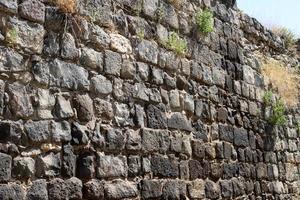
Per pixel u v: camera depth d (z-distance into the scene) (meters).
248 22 9.60
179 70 7.17
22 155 4.81
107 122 5.76
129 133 6.04
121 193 5.78
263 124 9.56
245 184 8.54
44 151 5.01
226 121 8.23
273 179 9.60
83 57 5.59
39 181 4.91
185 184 6.91
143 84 6.40
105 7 5.98
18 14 4.95
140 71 6.38
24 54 4.96
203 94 7.68
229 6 8.91
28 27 5.02
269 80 10.06
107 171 5.64
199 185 7.23
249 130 8.99
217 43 8.31
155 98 6.56
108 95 5.84
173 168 6.70
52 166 5.05
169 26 7.13
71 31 5.48
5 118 4.71
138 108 6.25
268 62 10.30
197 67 7.62
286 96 10.64
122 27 6.21
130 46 6.29
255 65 9.61
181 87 7.16
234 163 8.28
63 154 5.19
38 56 5.09
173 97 6.95
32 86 5.00
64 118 5.26
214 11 8.41
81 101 5.47
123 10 6.29
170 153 6.70
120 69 6.07
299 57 11.62
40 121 5.02
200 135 7.44
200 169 7.32
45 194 4.94
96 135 5.58
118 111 5.93
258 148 9.25
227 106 8.34
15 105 4.80
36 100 5.00
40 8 5.16
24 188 4.77
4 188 4.61
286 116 10.50
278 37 10.93
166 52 6.95
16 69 4.87
